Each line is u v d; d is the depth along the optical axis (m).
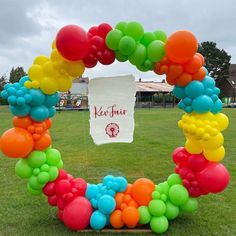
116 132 3.88
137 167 7.25
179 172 3.92
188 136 3.75
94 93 3.89
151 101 43.06
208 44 61.91
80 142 10.84
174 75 3.62
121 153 8.82
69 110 32.31
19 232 3.91
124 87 3.88
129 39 3.55
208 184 3.73
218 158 3.76
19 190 5.56
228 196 5.25
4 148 3.58
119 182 3.86
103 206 3.74
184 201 3.83
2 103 39.88
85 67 3.80
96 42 3.65
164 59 3.60
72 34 3.42
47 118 3.80
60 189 3.79
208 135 3.57
